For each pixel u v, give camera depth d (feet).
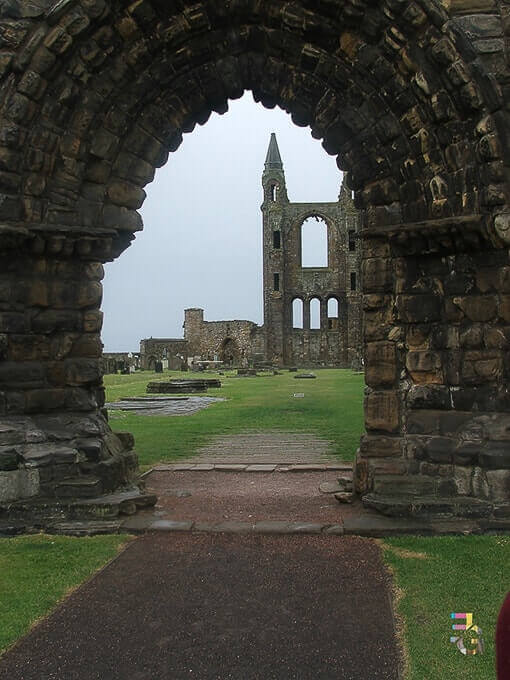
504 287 29.76
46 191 31.99
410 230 30.63
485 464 29.17
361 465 32.48
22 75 30.04
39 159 31.14
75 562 24.32
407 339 32.22
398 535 27.30
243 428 64.85
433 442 31.07
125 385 147.13
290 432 61.26
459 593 20.80
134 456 36.04
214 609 20.03
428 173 31.01
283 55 33.30
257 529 27.99
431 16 28.86
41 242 31.55
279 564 23.97
